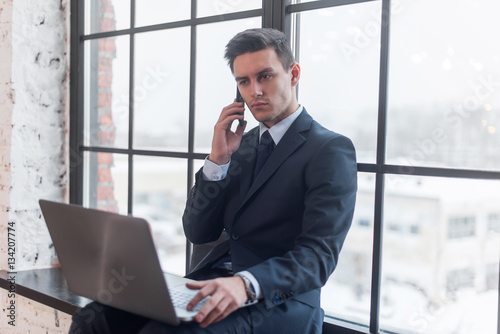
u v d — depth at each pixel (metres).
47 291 2.44
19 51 2.72
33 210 2.83
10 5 2.68
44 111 2.85
